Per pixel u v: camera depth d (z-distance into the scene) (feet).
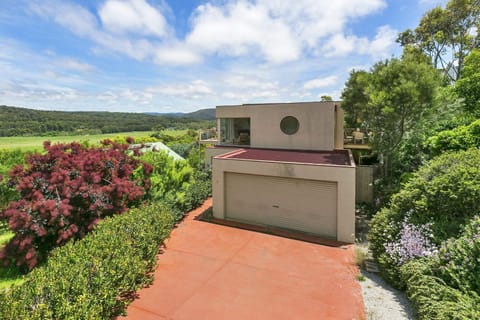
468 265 13.51
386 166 36.70
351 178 27.48
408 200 20.22
